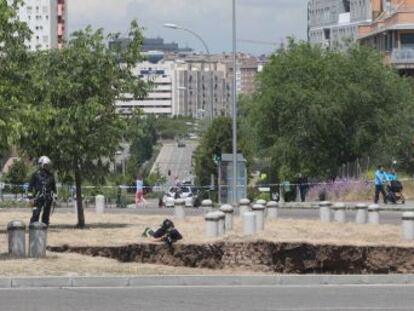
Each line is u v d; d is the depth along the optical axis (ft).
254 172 476.95
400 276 99.45
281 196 326.03
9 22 131.03
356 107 323.57
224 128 460.55
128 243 127.13
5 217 176.55
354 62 329.52
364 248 126.31
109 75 148.77
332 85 324.60
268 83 336.29
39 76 139.54
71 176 155.74
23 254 109.19
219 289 91.35
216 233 135.33
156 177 545.03
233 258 126.72
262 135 339.77
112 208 258.37
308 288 92.84
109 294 86.33
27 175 327.06
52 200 136.67
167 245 127.95
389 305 79.00
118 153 160.45
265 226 152.05
